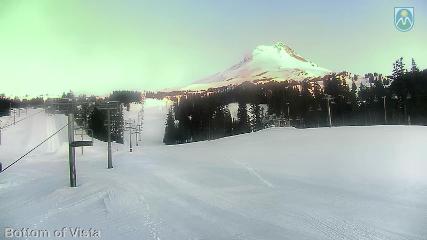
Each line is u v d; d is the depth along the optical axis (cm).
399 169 2098
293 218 1353
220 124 12575
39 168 3812
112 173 2967
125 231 1300
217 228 1283
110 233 1288
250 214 1440
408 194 1619
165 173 2738
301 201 1606
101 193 1997
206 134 13062
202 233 1236
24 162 4934
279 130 4922
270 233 1200
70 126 2339
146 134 17138
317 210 1443
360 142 3084
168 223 1374
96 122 10381
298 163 2598
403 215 1330
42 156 5969
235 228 1272
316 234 1170
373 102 9512
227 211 1507
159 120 19200
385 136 3238
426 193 1617
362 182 1895
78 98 2922
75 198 1919
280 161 2770
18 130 8456
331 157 2647
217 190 1977
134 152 5944
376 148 2764
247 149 3747
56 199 1925
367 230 1186
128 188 2144
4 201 1975
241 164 2848
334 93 10394
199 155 3903
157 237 1216
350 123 9894
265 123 11875
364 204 1498
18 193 2217
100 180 2519
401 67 8769
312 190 1816
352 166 2295
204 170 2753
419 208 1411
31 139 7619
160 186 2188
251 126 11906
